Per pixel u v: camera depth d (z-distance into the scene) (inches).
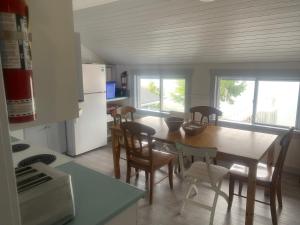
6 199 16.9
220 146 83.5
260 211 91.6
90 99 153.5
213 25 102.0
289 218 87.4
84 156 150.5
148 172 103.0
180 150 80.7
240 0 83.2
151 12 104.0
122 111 131.1
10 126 19.5
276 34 97.8
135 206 43.0
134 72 182.9
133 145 99.7
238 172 85.8
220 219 86.9
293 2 78.4
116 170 118.4
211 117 144.3
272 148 92.4
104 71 160.7
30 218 29.3
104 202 40.3
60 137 149.0
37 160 58.0
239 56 126.2
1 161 16.4
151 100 181.2
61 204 33.2
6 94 18.6
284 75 120.3
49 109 24.7
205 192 104.7
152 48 141.9
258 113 135.3
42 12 23.0
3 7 17.6
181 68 157.2
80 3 101.0
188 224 84.4
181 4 93.4
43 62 23.7
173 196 102.1
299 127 122.3
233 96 142.6
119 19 116.3
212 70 143.4
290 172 125.3
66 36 25.4
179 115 146.3
